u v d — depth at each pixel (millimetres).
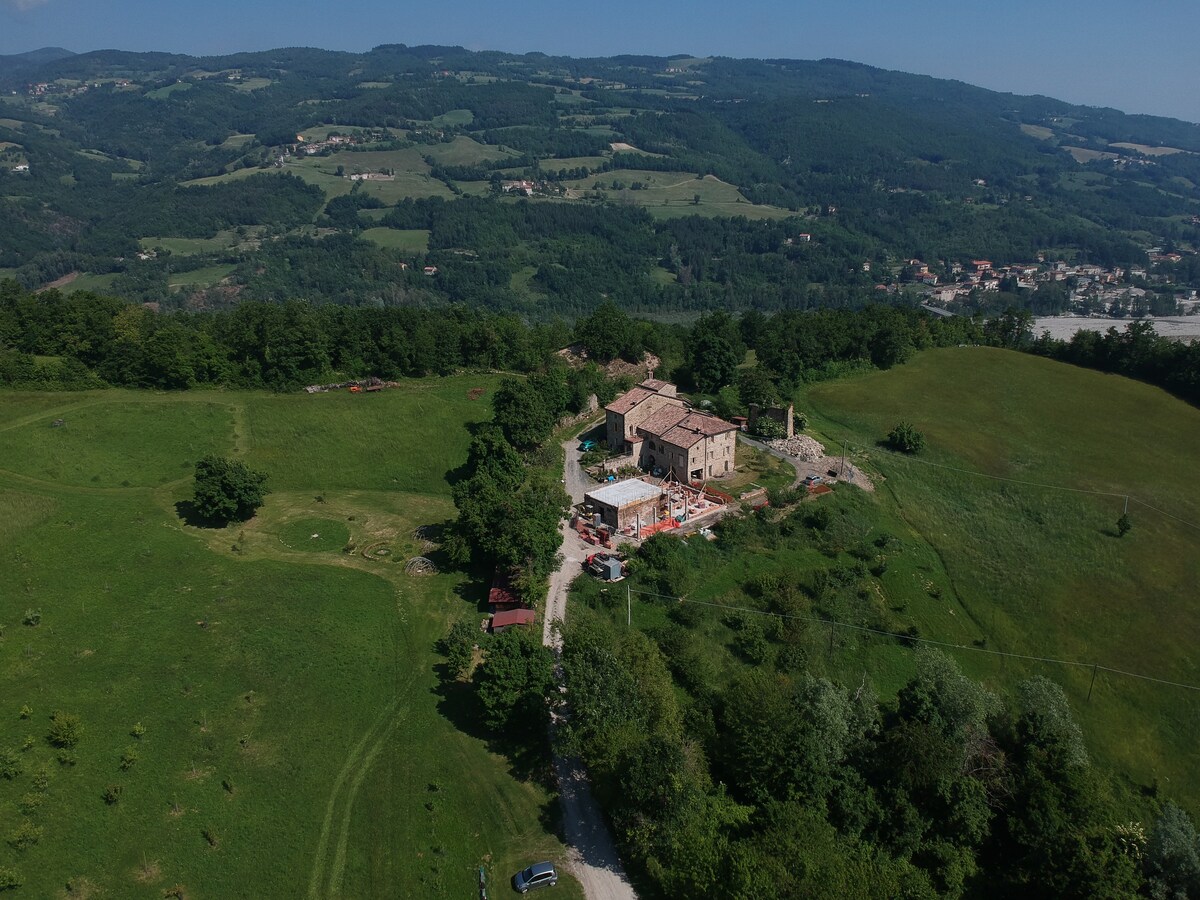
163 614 84375
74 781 60625
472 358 164875
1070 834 66875
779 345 178750
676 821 59750
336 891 56156
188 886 54469
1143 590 109625
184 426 129375
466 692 77250
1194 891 63875
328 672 77500
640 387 136375
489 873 59125
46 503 103875
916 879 61938
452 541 96312
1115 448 146500
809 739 69188
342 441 130875
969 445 145250
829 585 98562
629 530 105750
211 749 66188
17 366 134875
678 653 83375
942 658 82312
